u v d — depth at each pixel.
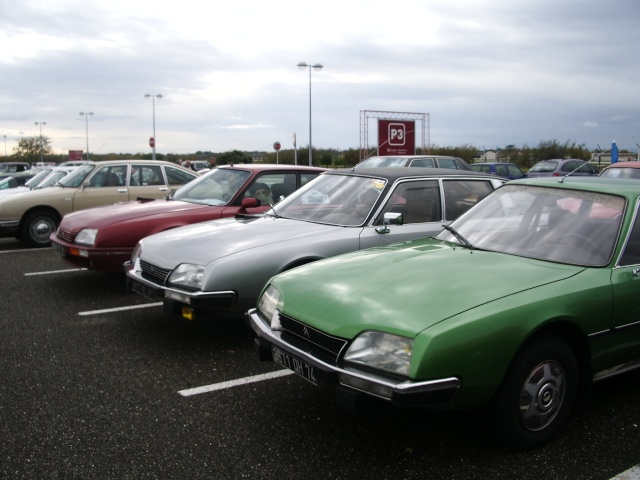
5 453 3.27
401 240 5.37
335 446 3.38
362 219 5.34
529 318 3.08
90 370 4.56
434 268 3.55
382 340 2.97
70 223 6.98
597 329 3.38
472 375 2.93
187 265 4.82
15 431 3.53
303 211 5.79
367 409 3.01
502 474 3.07
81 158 52.19
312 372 3.16
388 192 5.48
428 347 2.85
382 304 3.15
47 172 13.97
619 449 3.34
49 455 3.25
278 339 3.45
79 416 3.75
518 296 3.15
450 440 3.45
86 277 8.05
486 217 4.33
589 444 3.39
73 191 10.84
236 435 3.50
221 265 4.69
